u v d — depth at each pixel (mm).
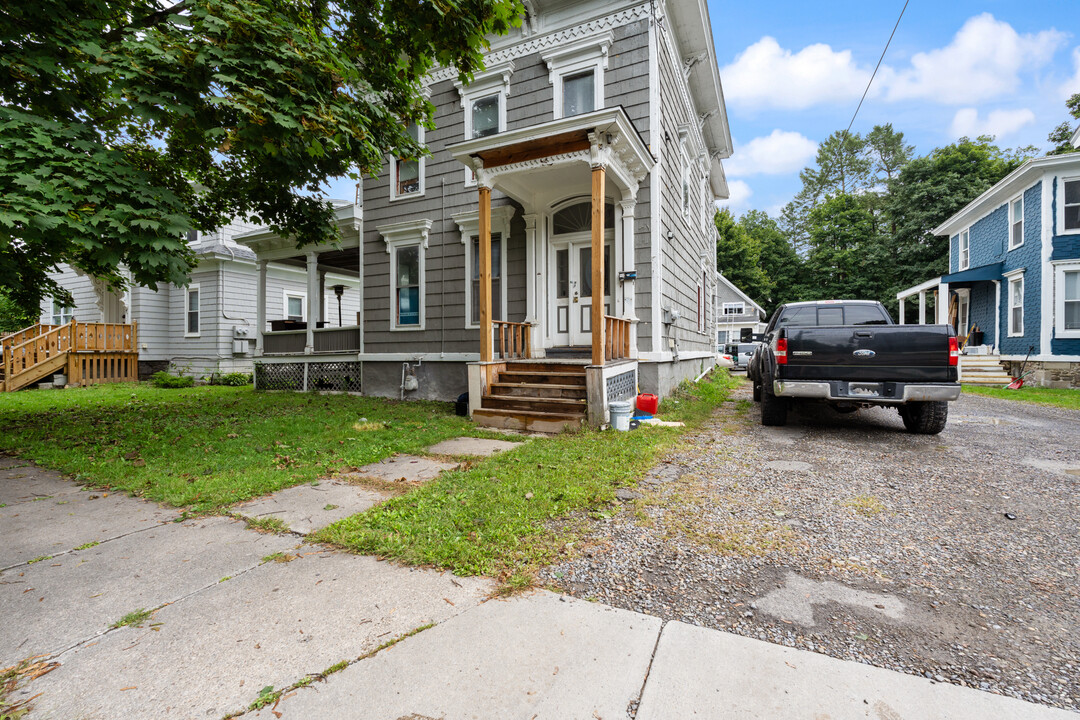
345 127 5492
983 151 25766
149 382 15438
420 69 6801
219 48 4891
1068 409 8688
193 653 1896
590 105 8711
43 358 13672
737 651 1887
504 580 2459
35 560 2721
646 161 7973
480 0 5914
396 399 10188
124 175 4930
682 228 10906
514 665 1804
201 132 5508
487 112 9711
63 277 19281
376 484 4129
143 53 4844
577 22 8727
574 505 3506
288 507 3555
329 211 8406
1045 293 12742
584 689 1673
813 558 2730
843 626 2072
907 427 6402
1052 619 2129
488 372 7414
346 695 1658
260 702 1627
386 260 10867
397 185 10742
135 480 4141
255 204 7887
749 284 37125
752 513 3410
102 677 1766
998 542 2939
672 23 9711
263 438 5832
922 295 17312
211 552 2822
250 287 16828
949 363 5449
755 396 9586
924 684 1702
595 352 6586
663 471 4492
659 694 1646
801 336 5945
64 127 4773
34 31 4848
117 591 2377
